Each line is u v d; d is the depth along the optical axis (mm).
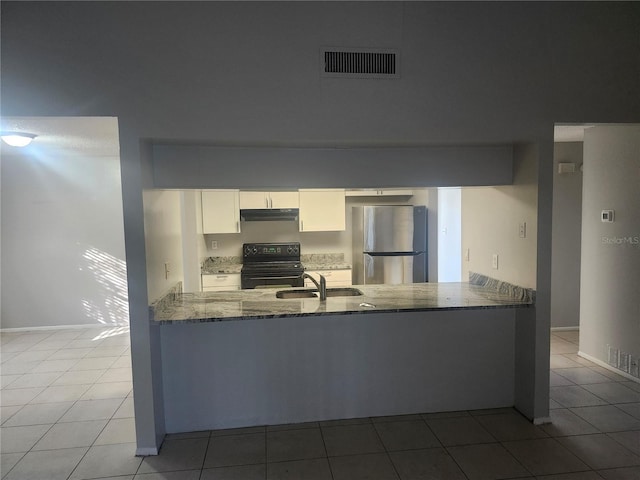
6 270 5301
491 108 2672
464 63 2639
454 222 5449
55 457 2580
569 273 4918
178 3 2426
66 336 5102
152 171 2707
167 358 2812
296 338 2908
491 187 3215
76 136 3098
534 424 2867
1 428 2943
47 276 5379
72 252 5402
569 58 2711
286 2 2496
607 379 3562
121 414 3137
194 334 2822
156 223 2771
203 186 2793
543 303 2816
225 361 2859
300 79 2525
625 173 3502
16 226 5289
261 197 5355
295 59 2516
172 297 3100
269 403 2916
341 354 2953
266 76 2502
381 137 2596
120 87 2410
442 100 2633
